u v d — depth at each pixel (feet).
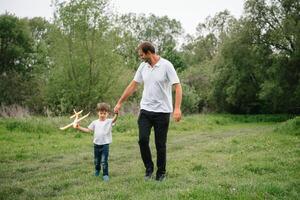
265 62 139.74
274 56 137.59
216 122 108.88
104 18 103.55
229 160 33.65
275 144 44.16
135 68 126.00
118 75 106.42
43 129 63.67
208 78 172.45
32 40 201.16
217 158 35.58
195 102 142.92
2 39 190.70
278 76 134.51
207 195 19.65
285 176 25.49
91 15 102.42
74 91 102.27
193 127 86.17
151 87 24.06
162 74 23.97
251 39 141.59
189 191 20.20
